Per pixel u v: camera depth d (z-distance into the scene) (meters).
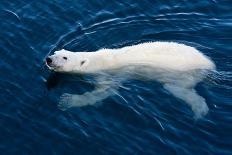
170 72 20.33
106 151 17.47
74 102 19.41
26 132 18.22
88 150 17.52
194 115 18.77
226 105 19.25
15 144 17.78
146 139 17.91
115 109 19.08
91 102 19.42
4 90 19.95
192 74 20.28
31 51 21.94
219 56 22.00
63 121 18.59
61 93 19.94
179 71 20.31
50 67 20.64
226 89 19.88
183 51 20.80
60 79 20.77
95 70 21.11
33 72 20.89
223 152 17.53
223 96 19.59
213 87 19.94
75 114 18.88
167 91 19.78
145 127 18.36
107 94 19.81
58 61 20.66
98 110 19.05
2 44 22.12
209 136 18.06
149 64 20.61
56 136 18.02
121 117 18.77
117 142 17.80
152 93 19.73
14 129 18.36
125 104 19.27
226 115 18.86
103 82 20.52
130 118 18.70
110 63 21.08
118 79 20.58
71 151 17.48
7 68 20.97
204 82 20.09
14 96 19.70
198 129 18.30
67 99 19.59
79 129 18.27
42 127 18.39
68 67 20.89
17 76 20.62
